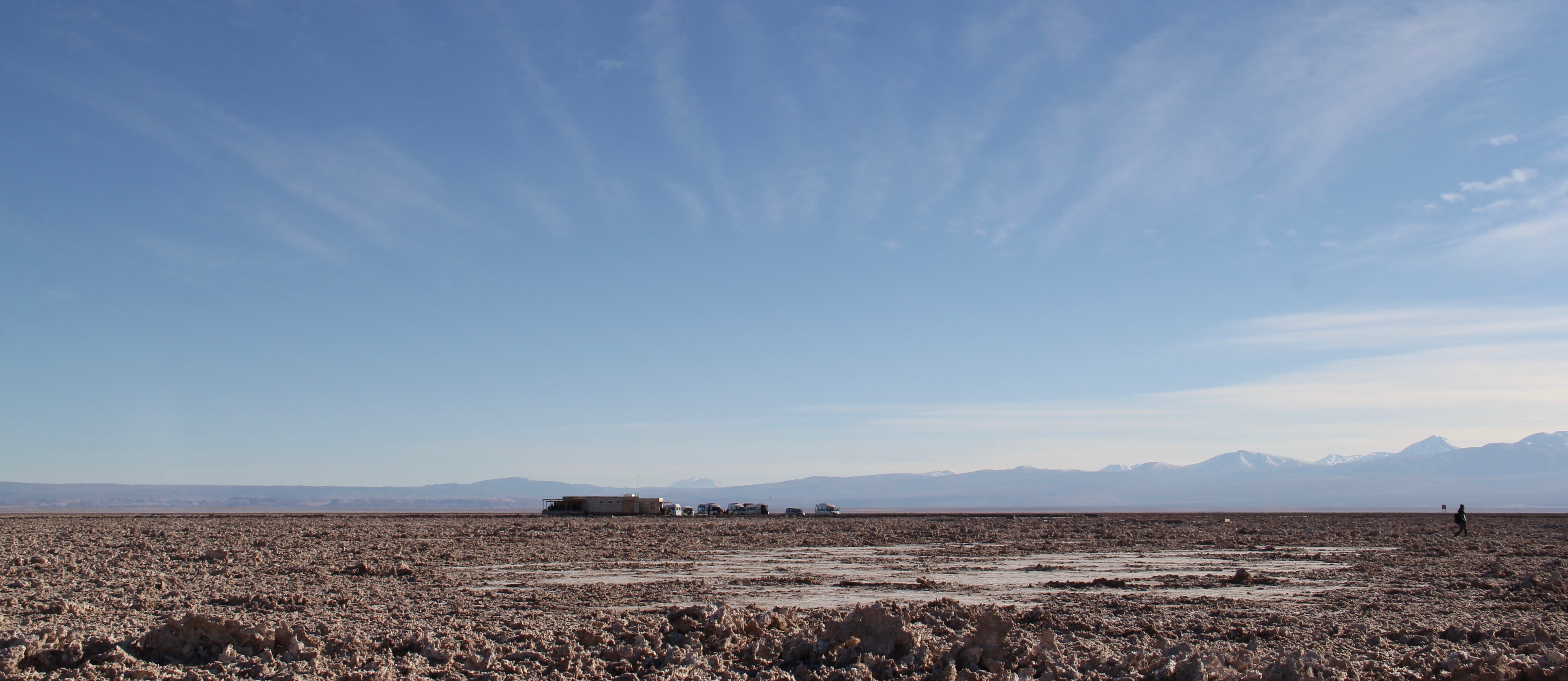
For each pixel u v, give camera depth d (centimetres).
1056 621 2027
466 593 2642
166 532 5925
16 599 2156
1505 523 8950
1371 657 1656
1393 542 5444
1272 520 10131
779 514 13375
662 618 1897
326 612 2161
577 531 6531
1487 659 1450
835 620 1617
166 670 1359
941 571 3534
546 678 1388
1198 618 2197
